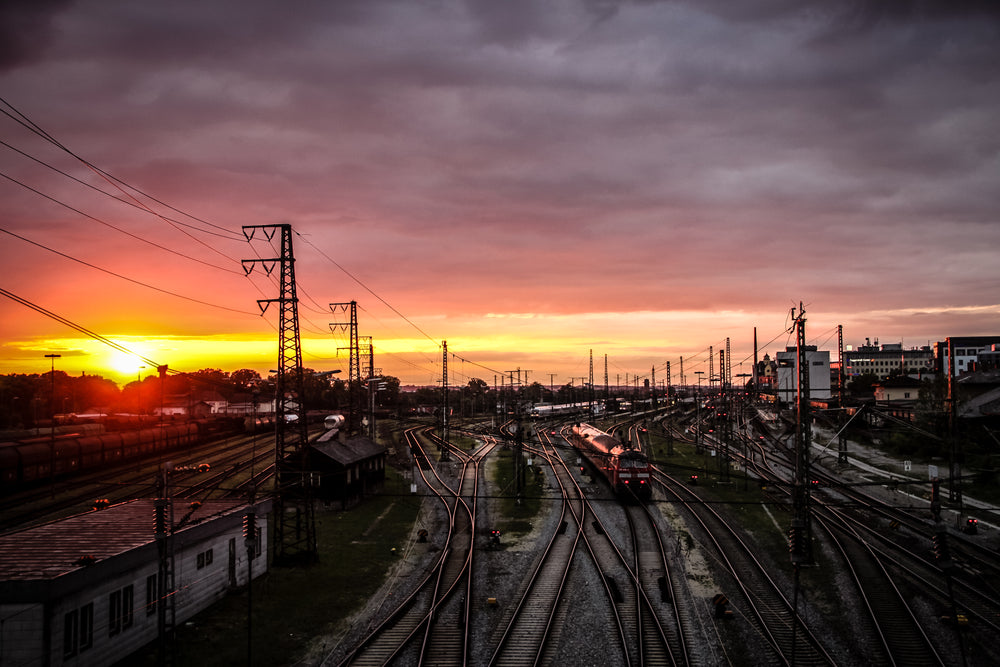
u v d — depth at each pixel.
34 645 20.59
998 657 24.67
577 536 41.25
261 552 34.16
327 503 48.19
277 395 35.59
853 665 24.12
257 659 24.16
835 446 83.50
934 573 33.97
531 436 98.75
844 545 39.09
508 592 31.38
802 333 32.25
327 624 27.55
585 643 25.62
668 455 79.94
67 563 22.66
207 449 74.25
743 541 40.47
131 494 47.16
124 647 24.06
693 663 24.00
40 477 49.25
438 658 24.19
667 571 34.06
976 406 68.75
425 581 32.66
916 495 52.94
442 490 56.59
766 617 28.42
